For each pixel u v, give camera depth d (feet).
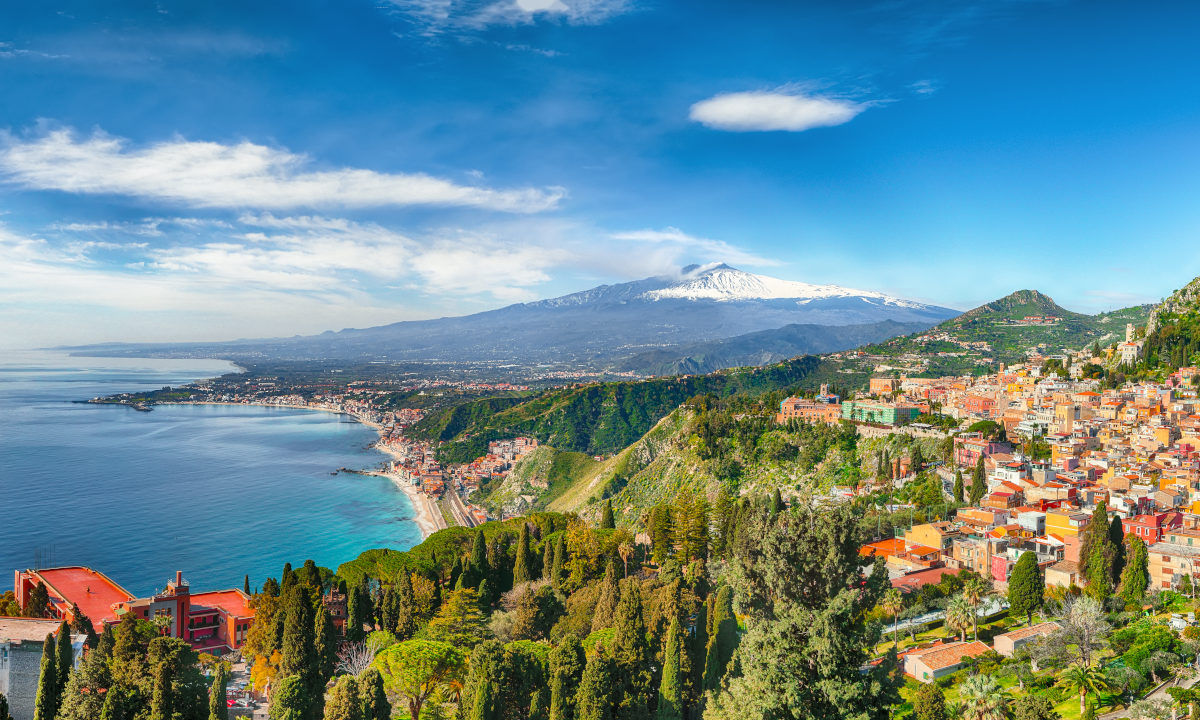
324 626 394.93
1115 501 615.98
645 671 337.11
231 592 565.12
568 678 321.32
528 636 451.53
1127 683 376.07
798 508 200.44
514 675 323.16
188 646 311.06
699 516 622.54
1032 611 481.46
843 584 189.98
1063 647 398.42
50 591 518.37
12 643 335.88
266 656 406.00
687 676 338.95
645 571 624.18
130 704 293.64
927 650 428.15
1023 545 582.35
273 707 310.86
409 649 349.20
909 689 388.98
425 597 498.28
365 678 301.63
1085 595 477.77
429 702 351.67
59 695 310.24
